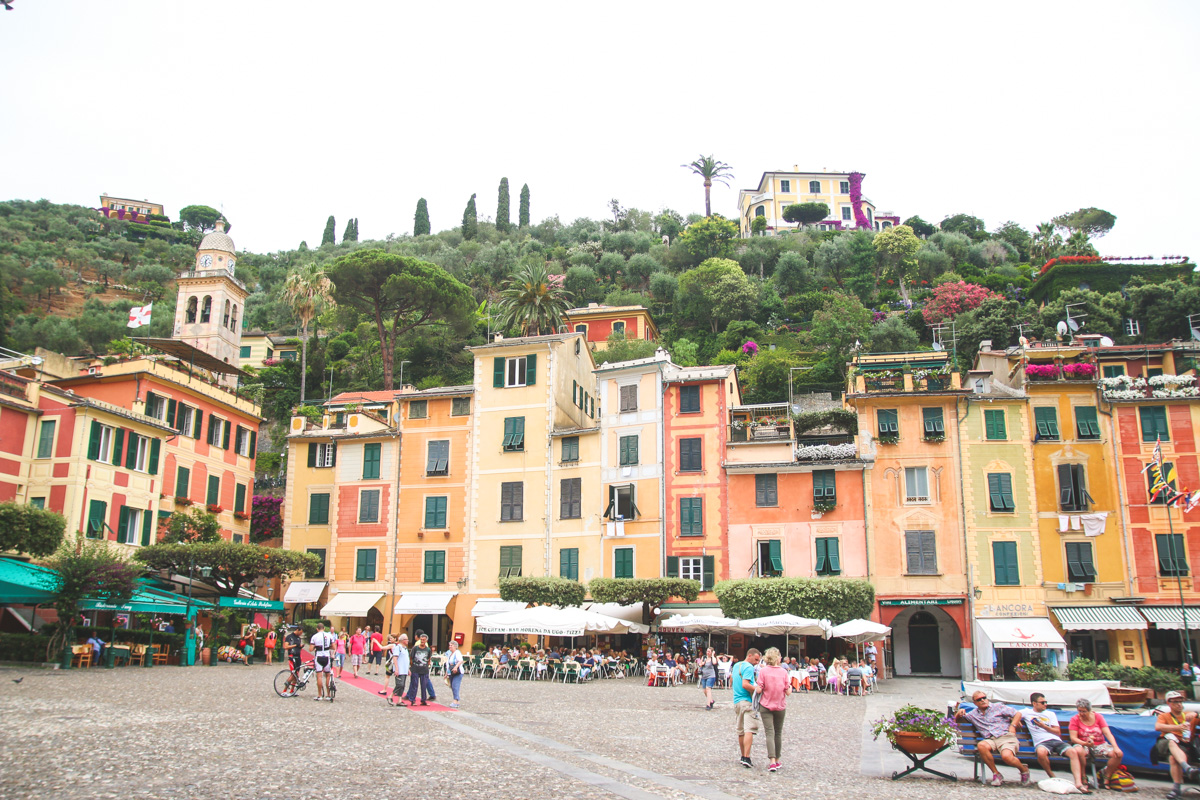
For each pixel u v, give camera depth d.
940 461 46.41
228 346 89.06
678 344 95.62
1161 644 44.22
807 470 47.81
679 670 40.44
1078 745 16.77
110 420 43.56
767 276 126.94
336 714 21.97
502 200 172.88
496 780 14.25
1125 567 44.19
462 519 53.38
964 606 44.53
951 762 19.25
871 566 45.84
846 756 19.66
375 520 54.84
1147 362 53.06
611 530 49.72
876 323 93.44
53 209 177.25
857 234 120.62
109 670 31.55
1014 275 113.75
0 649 32.56
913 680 44.41
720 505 48.69
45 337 104.44
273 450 83.56
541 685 36.69
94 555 33.28
